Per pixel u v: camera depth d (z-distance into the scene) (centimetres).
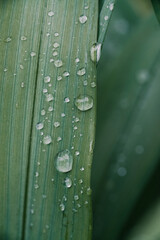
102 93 27
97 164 26
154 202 25
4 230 19
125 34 31
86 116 18
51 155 18
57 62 18
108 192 25
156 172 26
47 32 18
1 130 18
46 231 19
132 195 25
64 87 18
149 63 27
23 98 18
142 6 33
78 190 18
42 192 18
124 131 26
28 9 19
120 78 27
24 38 18
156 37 28
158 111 26
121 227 25
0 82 18
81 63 18
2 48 18
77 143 18
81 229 18
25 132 18
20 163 18
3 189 19
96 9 18
